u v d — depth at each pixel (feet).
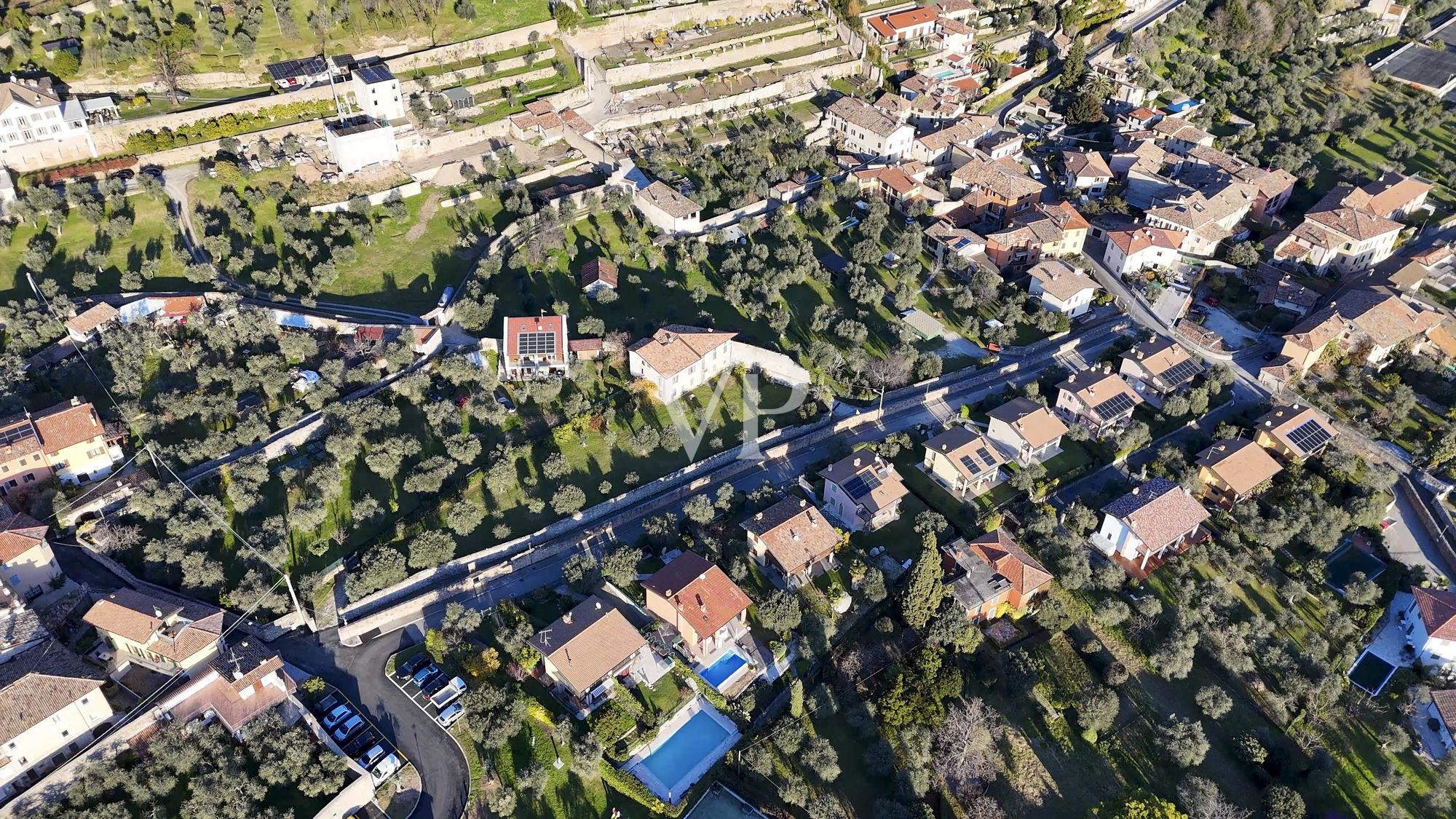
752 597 365.81
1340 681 345.31
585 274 501.56
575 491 387.96
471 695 319.47
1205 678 350.84
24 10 561.84
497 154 567.18
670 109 631.97
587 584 365.40
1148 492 397.60
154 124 529.45
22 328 424.46
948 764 314.76
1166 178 625.41
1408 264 558.97
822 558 380.78
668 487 413.18
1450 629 349.41
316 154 552.00
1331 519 400.26
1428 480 429.79
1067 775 319.06
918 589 345.31
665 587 349.61
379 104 562.25
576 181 577.02
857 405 460.96
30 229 481.46
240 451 397.39
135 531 360.07
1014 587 361.71
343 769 300.61
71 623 336.29
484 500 398.21
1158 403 467.52
